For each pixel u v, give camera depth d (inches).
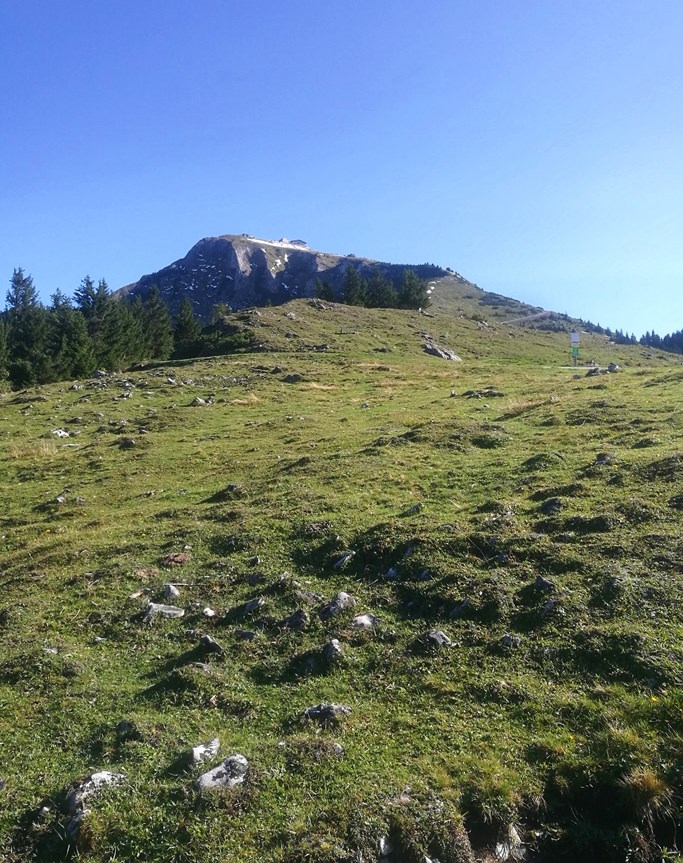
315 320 3666.3
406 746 338.6
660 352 5108.3
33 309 3786.9
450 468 821.2
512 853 286.4
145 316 4530.0
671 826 284.7
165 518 786.2
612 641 391.9
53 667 454.0
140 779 326.0
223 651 454.6
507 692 369.4
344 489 784.9
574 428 948.6
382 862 277.6
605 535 523.2
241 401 1717.5
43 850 297.0
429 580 509.0
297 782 315.9
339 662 424.8
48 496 1003.9
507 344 3983.8
